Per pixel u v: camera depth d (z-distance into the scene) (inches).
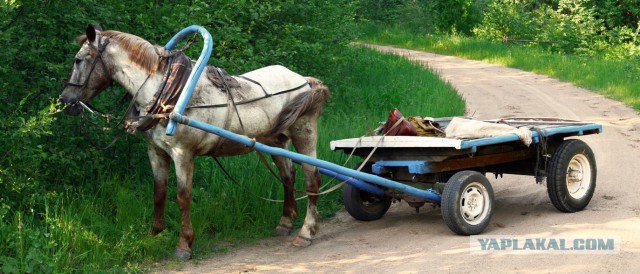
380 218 291.4
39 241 214.7
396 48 1219.9
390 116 265.6
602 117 543.5
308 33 503.2
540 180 272.7
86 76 226.7
